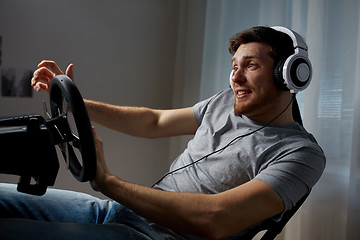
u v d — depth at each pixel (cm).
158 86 240
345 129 139
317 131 147
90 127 78
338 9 142
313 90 147
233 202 85
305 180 94
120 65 230
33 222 78
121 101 231
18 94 209
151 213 88
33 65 211
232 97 126
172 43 242
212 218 83
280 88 107
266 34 109
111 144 229
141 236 87
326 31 145
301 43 107
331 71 144
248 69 110
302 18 156
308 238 148
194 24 227
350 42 137
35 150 75
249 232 100
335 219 142
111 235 81
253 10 185
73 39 219
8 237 69
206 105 134
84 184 222
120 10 229
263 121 113
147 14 235
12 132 73
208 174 108
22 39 209
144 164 238
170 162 238
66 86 79
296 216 152
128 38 231
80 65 221
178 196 88
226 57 200
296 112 121
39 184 77
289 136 107
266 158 102
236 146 109
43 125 79
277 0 167
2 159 73
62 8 216
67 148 87
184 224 86
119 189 92
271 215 88
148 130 142
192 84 227
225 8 202
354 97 134
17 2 207
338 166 141
